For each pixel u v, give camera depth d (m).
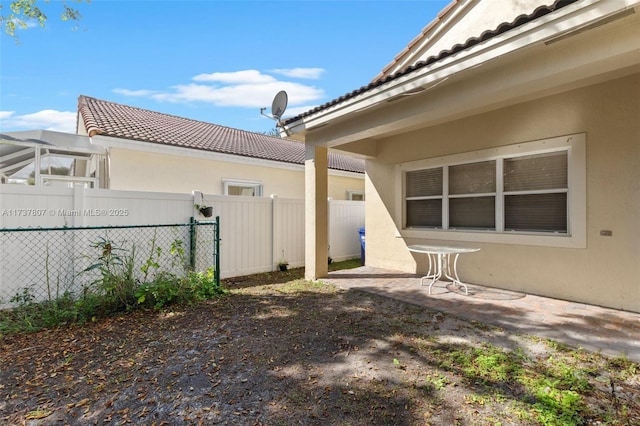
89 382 3.04
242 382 3.04
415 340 3.93
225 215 7.66
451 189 7.12
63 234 5.55
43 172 9.44
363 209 11.44
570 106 5.34
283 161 11.88
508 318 4.56
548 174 5.68
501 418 2.47
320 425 2.44
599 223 5.07
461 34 6.97
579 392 2.78
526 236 5.88
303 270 8.79
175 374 3.18
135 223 6.27
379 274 7.73
